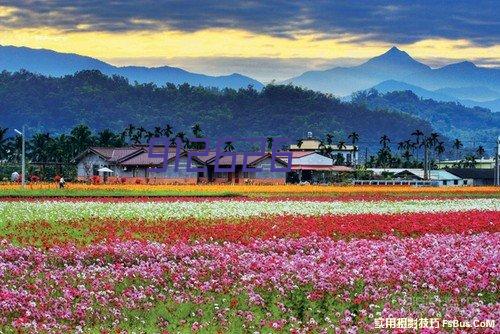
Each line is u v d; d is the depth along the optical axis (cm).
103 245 3108
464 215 4694
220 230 3759
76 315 2061
